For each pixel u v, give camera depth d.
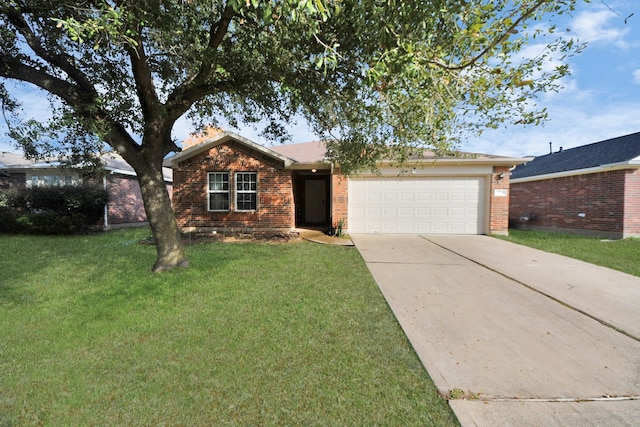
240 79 5.01
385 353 2.86
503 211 10.35
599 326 3.44
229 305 4.02
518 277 5.42
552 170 12.40
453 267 6.13
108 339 3.10
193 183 11.02
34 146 5.89
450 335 3.22
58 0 3.46
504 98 3.58
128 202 14.73
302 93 5.02
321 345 3.01
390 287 4.83
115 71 4.91
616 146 11.38
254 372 2.56
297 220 13.35
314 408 2.15
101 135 4.14
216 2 4.04
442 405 2.16
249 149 10.99
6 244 8.71
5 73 4.77
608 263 6.54
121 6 3.16
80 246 8.38
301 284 4.95
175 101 5.15
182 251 5.96
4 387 2.34
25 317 3.60
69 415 2.07
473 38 2.88
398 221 10.77
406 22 2.86
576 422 1.99
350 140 6.16
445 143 4.76
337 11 2.61
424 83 3.18
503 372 2.55
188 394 2.28
